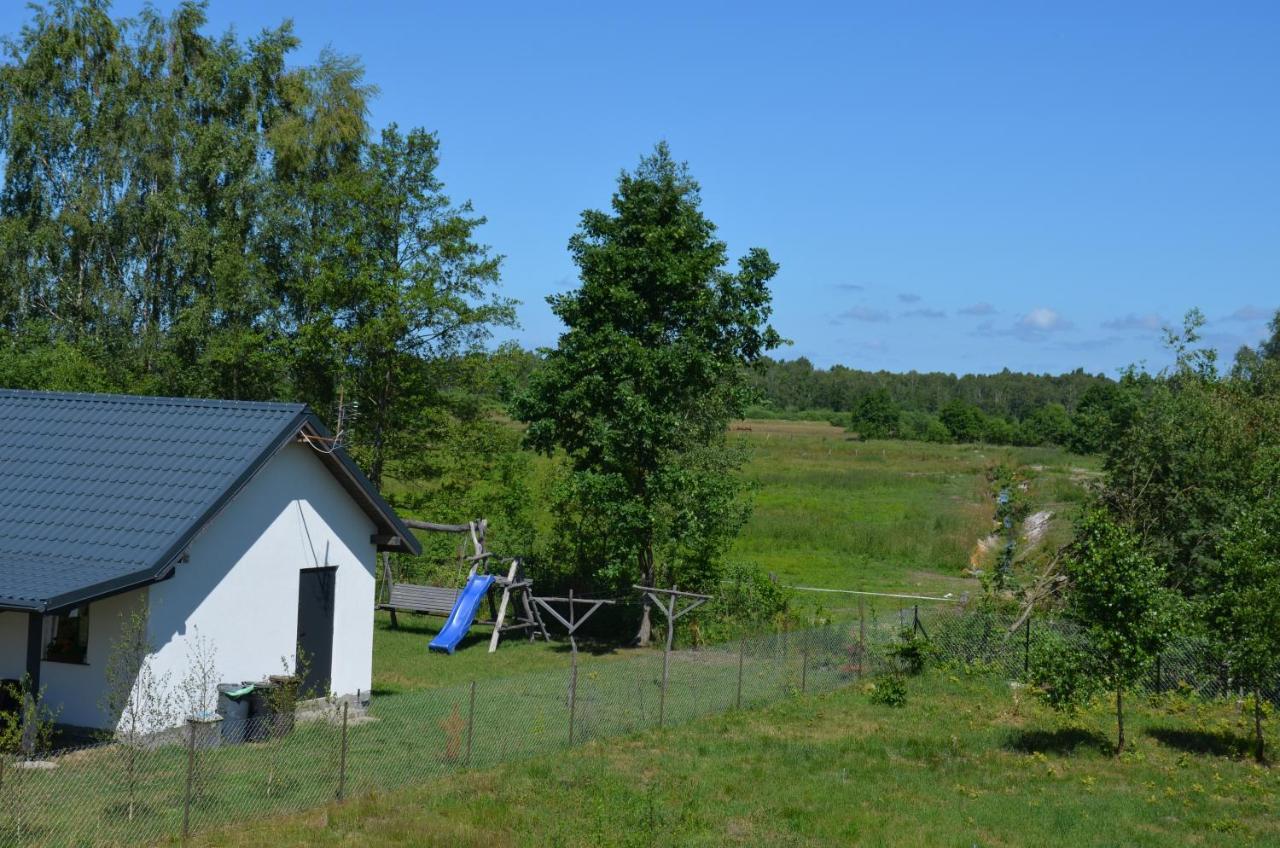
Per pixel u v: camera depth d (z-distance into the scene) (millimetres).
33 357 37125
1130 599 17766
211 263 40250
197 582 16938
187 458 17875
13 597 14242
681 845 12609
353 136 42156
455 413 36656
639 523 26281
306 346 34031
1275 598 17203
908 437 121812
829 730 19297
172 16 43812
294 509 18922
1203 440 25984
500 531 34000
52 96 42562
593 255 27125
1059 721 19719
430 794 14312
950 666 24266
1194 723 20047
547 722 18641
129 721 15625
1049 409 114812
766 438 107375
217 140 40812
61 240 41219
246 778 14570
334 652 19875
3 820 12055
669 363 26328
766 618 28344
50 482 17797
